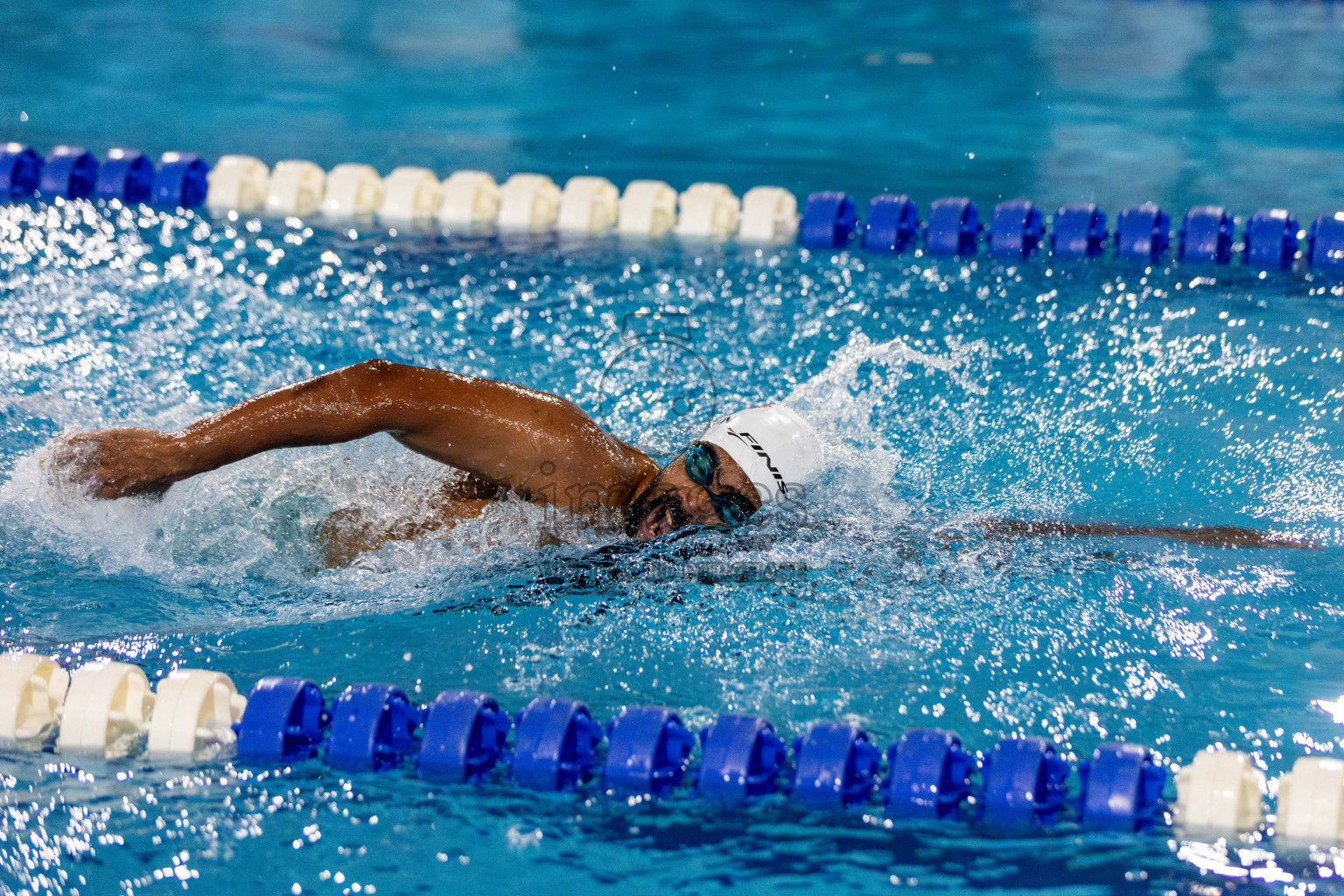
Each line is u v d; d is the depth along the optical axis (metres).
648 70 29.45
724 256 18.50
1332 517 11.18
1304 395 13.77
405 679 8.62
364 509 10.09
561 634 9.22
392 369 9.28
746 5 35.25
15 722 7.96
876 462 11.94
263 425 8.98
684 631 9.30
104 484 8.84
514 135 24.50
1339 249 18.09
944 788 7.49
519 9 34.59
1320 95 26.80
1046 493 11.63
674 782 7.61
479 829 7.20
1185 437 12.82
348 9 34.34
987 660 8.95
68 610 9.20
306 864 6.91
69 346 13.95
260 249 17.83
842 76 29.00
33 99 25.23
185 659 8.77
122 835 7.12
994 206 19.25
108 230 18.20
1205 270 17.89
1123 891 6.70
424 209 20.06
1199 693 8.59
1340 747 8.02
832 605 9.63
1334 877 6.81
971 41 31.58
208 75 27.78
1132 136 24.38
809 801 7.46
